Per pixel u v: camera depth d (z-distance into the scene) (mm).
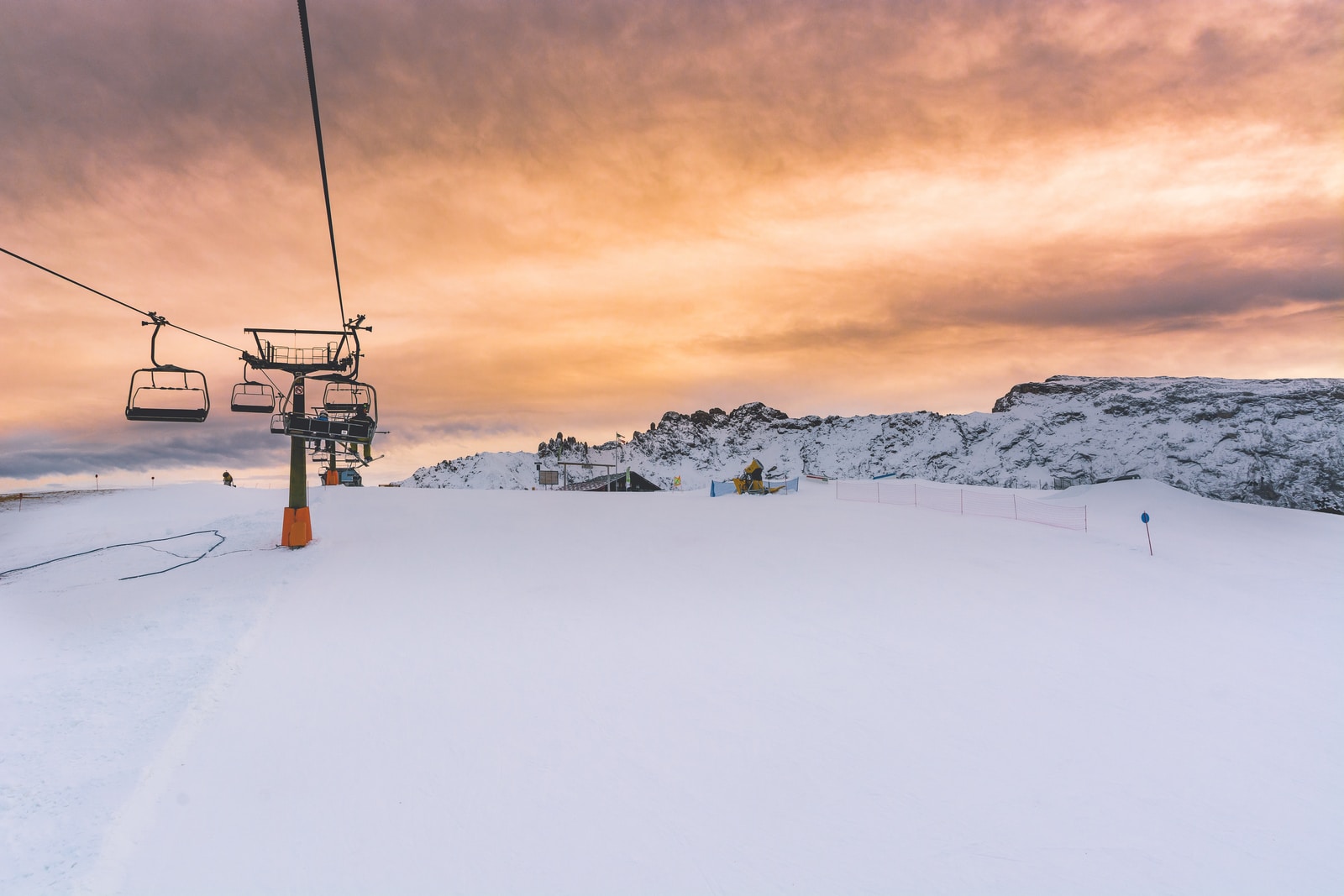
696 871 5715
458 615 12883
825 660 10938
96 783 6395
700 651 11227
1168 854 6121
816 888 5535
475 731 8125
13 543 22047
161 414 12688
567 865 5750
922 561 19438
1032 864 5914
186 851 5645
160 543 19922
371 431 18812
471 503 32250
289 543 19219
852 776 7340
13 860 5223
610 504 34312
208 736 7621
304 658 10258
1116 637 12953
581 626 12391
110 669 9242
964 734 8445
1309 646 12930
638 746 7902
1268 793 7285
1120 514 31469
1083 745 8266
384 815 6352
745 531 24734
